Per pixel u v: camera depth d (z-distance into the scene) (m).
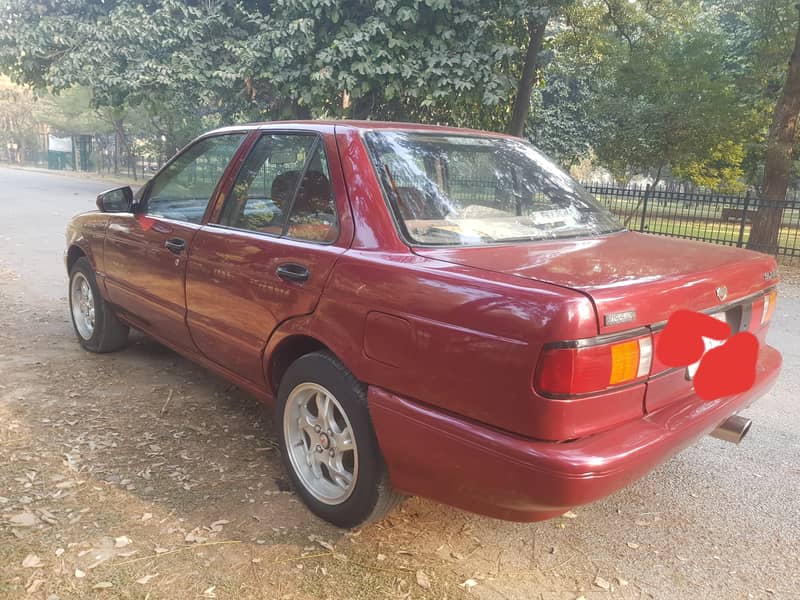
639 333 2.30
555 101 24.53
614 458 2.19
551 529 3.08
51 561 2.66
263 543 2.85
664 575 2.78
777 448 4.01
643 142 15.43
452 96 12.35
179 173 4.12
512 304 2.22
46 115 39.19
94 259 4.84
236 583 2.59
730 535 3.09
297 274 2.98
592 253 2.79
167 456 3.58
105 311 4.96
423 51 12.20
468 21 12.17
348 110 13.72
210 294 3.58
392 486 2.74
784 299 9.08
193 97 14.29
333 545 2.86
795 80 13.61
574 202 3.49
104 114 31.02
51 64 14.39
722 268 2.75
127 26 13.40
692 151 15.22
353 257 2.78
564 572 2.76
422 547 2.88
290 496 3.24
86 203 18.86
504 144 3.61
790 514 3.28
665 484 3.54
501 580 2.69
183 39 13.51
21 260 9.31
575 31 16.59
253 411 4.22
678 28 15.89
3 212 15.77
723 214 14.57
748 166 21.22
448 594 2.58
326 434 2.99
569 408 2.15
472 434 2.31
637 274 2.46
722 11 18.53
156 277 4.08
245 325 3.34
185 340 3.98
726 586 2.72
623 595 2.64
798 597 2.66
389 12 11.73
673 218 16.77
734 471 3.71
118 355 5.18
